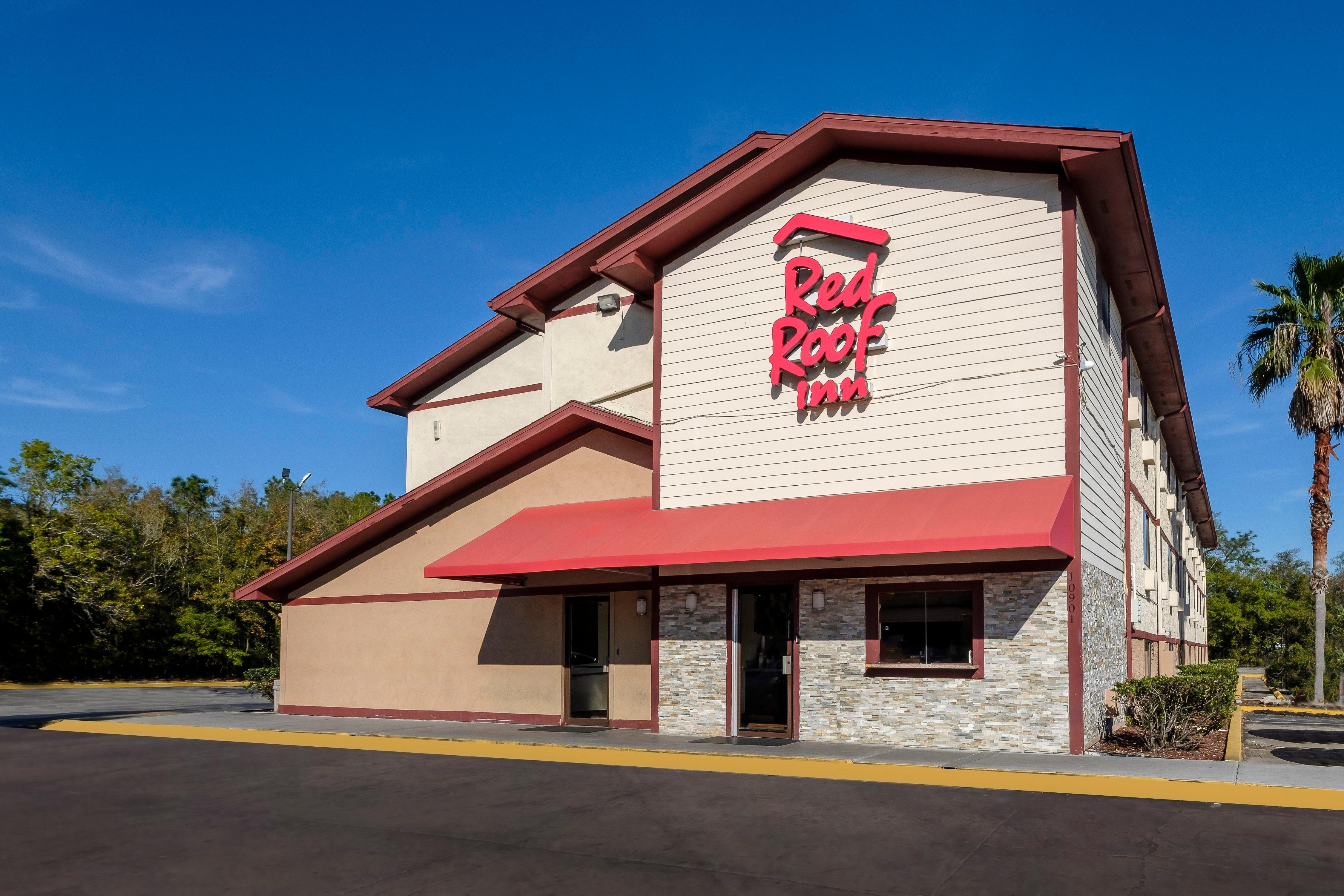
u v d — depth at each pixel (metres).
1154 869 7.91
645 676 18.69
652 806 10.88
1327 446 31.81
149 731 20.25
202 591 52.12
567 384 24.08
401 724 20.23
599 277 24.05
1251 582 70.75
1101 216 16.23
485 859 8.79
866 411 16.38
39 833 10.32
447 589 21.45
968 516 14.10
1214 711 15.20
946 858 8.39
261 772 14.22
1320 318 31.81
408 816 10.73
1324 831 9.12
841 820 9.93
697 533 16.38
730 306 17.92
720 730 16.86
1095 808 10.25
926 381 15.94
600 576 19.45
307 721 21.27
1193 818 9.69
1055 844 8.76
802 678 16.17
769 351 17.44
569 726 19.25
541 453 20.77
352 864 8.76
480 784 12.66
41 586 45.22
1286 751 16.28
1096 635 15.69
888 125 16.09
